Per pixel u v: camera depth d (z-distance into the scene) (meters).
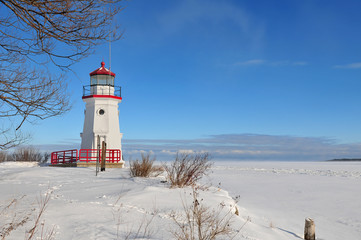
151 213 7.79
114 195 9.99
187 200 9.53
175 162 12.98
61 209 7.46
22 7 5.93
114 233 5.80
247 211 12.55
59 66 7.07
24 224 5.98
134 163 16.83
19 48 6.68
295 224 11.18
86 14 6.41
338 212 13.77
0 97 6.29
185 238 5.84
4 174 17.55
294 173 37.06
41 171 18.59
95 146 26.88
